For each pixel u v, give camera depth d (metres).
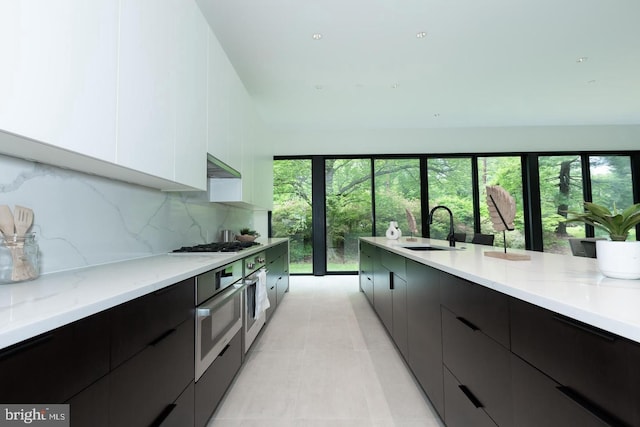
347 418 1.50
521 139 5.54
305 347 2.38
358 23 2.47
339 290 4.44
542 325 0.73
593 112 4.81
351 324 2.94
